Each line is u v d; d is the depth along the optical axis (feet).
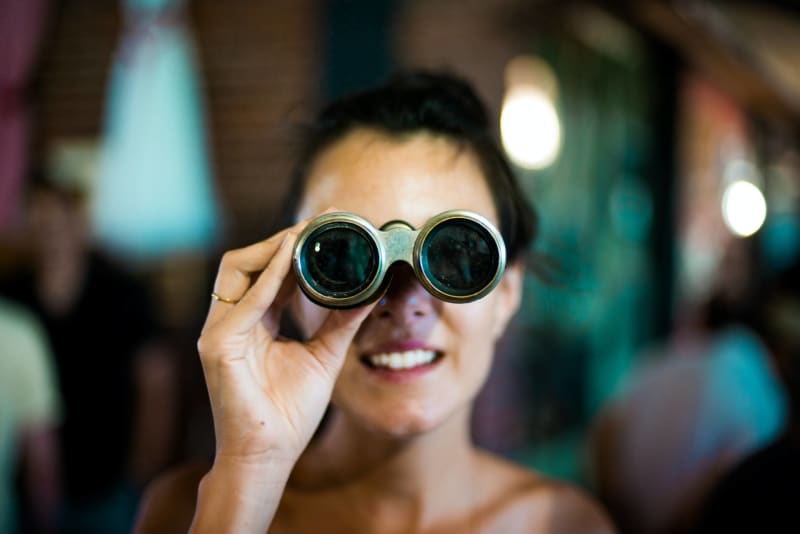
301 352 3.64
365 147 3.79
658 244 15.10
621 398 8.26
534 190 10.95
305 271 3.44
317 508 4.35
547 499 4.61
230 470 3.38
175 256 10.57
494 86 10.30
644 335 14.92
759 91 15.42
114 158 10.74
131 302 9.65
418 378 3.74
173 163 10.70
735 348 7.61
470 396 3.90
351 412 3.82
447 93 4.09
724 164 16.63
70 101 10.95
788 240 10.27
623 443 7.83
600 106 12.84
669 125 14.80
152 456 9.63
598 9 11.78
